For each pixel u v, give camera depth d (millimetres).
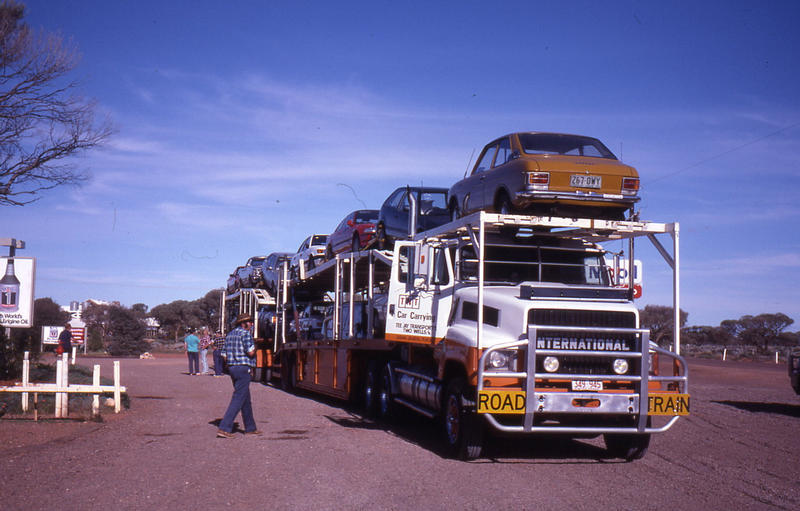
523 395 8242
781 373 30828
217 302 86938
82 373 20000
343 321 15844
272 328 23516
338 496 6812
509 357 8586
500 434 11359
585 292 8852
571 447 10281
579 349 8594
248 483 7371
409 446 10023
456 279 10258
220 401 15969
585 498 6879
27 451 9266
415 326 11039
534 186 9578
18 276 17234
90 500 6629
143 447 9625
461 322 9781
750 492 7293
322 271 17391
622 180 9797
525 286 8789
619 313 8695
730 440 11133
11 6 15656
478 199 11227
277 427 11836
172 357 48719
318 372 17234
